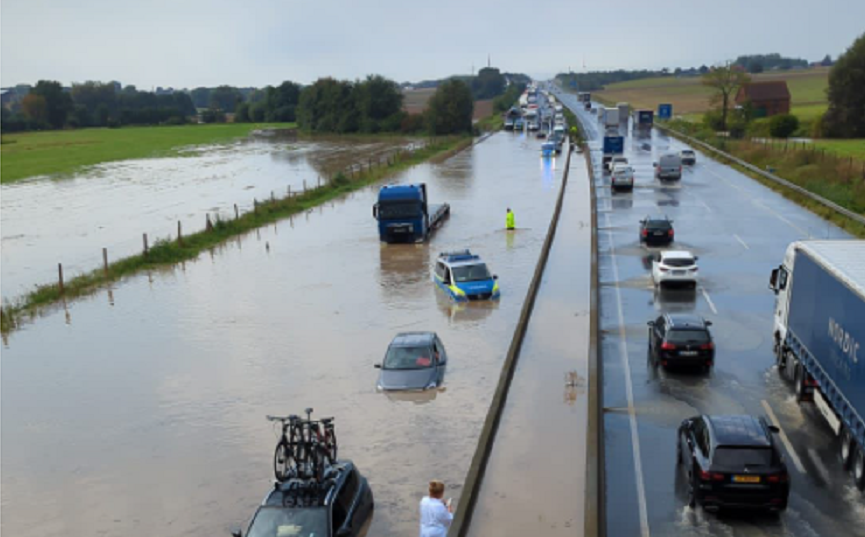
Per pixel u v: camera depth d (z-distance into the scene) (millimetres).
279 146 141625
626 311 29672
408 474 17625
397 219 45938
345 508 14539
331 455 16484
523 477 16922
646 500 15680
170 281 39719
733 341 25641
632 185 62719
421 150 107250
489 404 21453
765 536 14172
